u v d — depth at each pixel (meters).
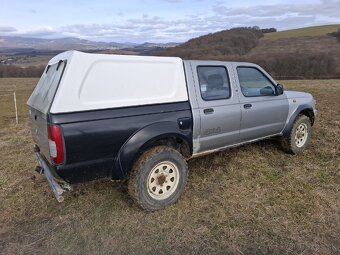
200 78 4.03
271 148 5.67
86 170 3.20
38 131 3.60
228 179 4.47
